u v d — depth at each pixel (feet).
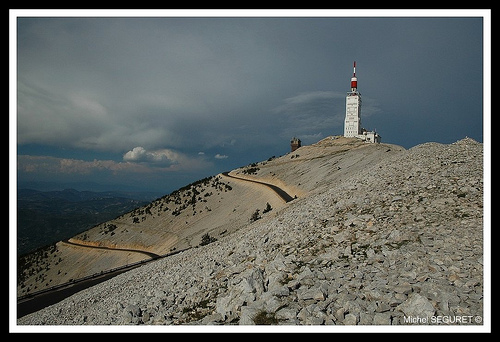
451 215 54.54
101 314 62.69
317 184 281.13
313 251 53.78
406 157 99.71
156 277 88.02
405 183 74.90
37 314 104.32
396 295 34.94
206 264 72.23
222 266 64.18
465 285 35.68
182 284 59.62
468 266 39.11
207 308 44.27
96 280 227.81
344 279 40.91
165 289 62.44
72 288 218.79
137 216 488.02
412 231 51.55
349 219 63.46
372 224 58.23
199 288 52.80
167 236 373.61
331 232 60.23
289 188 343.67
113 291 96.12
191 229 357.61
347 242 54.03
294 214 89.61
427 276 38.06
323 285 39.32
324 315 33.45
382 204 66.85
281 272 46.32
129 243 403.34
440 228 50.55
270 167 500.74
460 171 73.05
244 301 39.58
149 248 368.07
